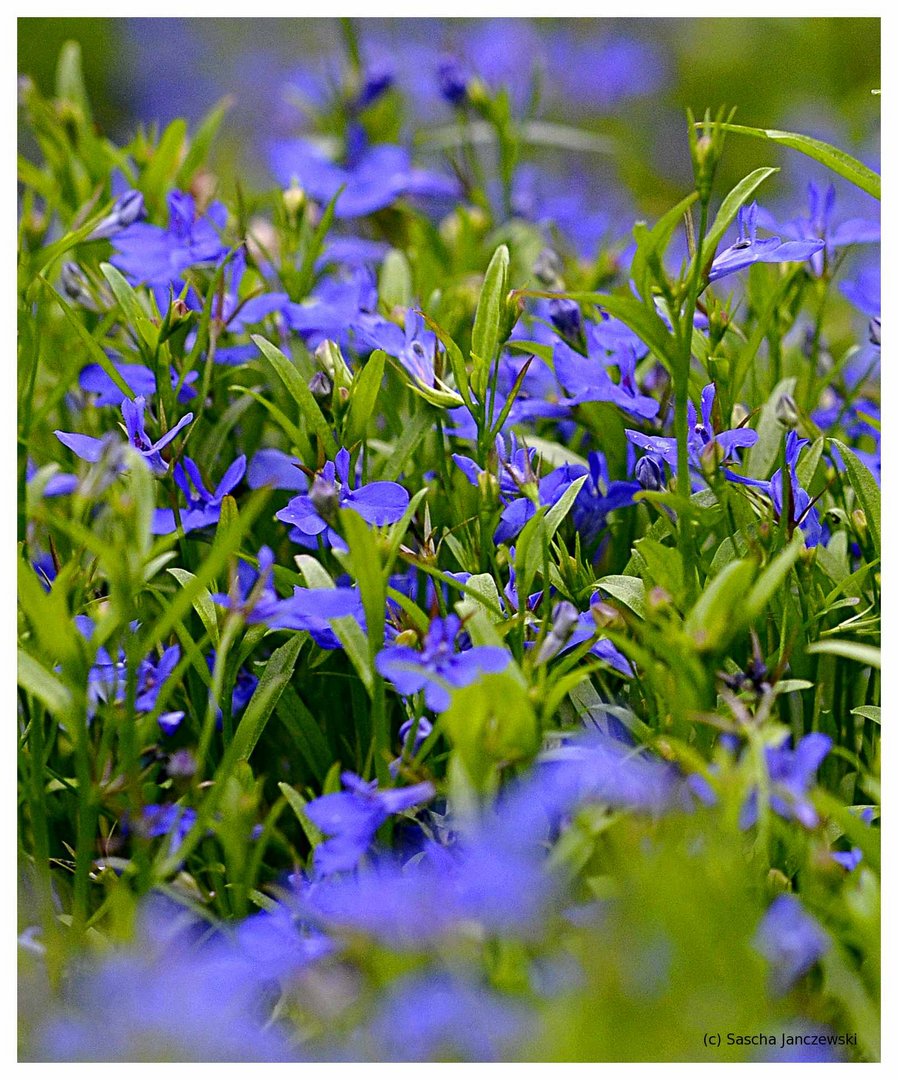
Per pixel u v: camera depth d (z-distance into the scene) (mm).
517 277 792
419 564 685
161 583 735
